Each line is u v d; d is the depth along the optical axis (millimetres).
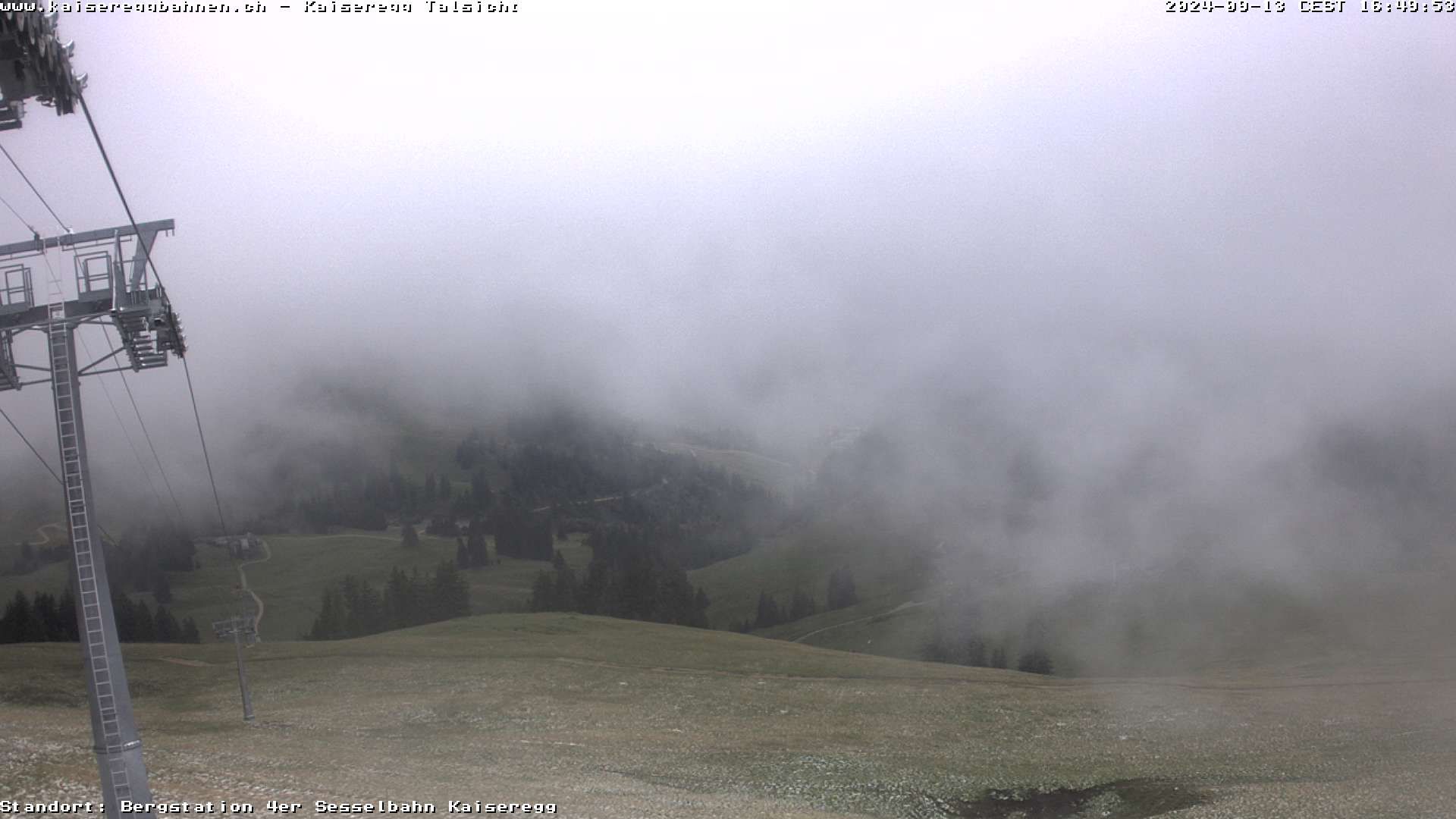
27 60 18359
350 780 45562
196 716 69375
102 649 23141
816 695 78000
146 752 51375
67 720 62344
